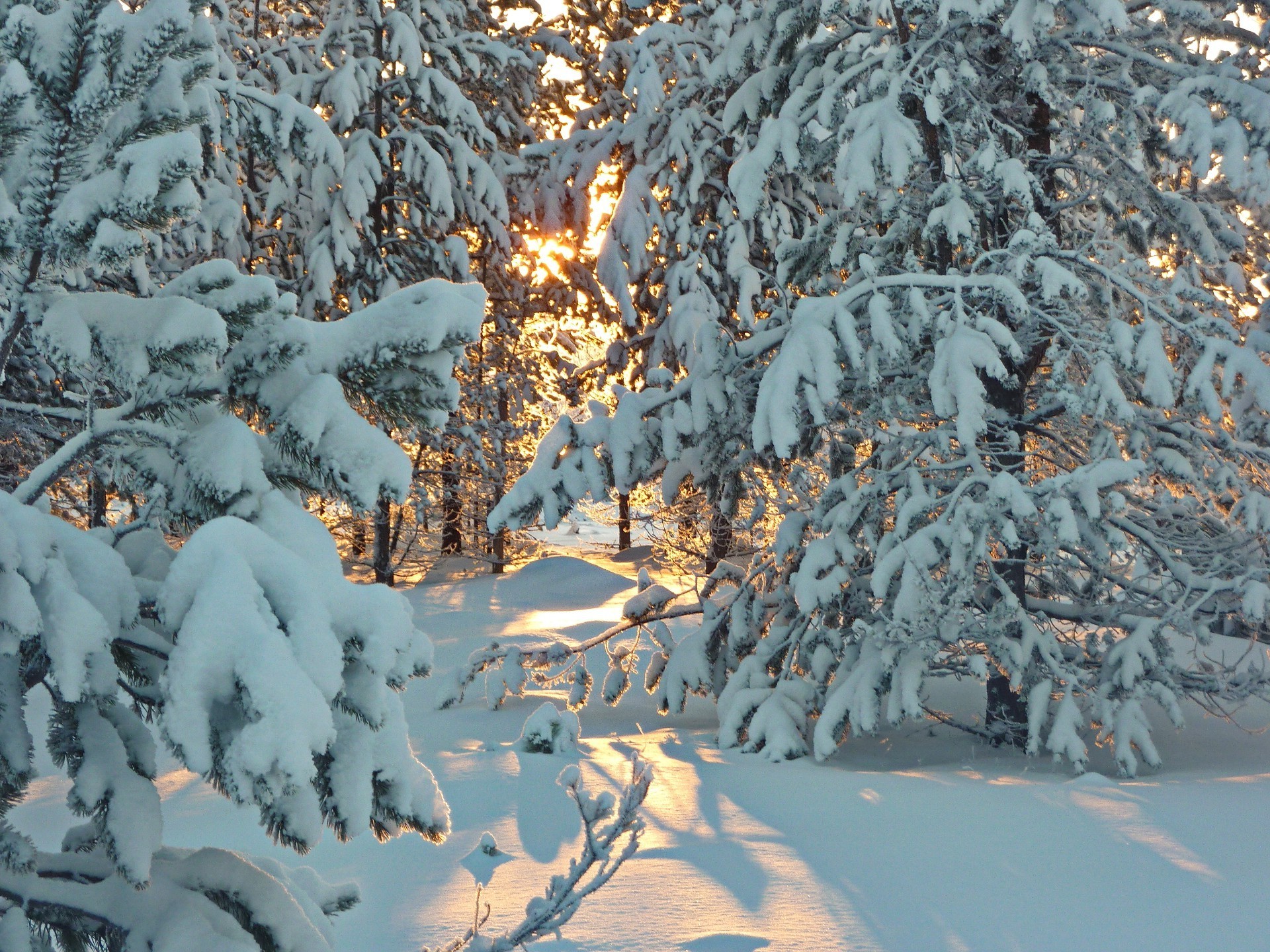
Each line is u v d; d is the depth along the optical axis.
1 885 1.86
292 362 2.09
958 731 10.62
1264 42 8.84
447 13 20.41
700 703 12.75
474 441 23.16
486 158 22.94
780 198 15.51
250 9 21.45
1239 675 9.52
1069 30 9.12
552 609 21.61
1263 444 9.42
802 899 5.03
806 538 11.02
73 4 1.75
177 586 1.65
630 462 10.23
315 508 12.48
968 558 8.48
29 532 1.67
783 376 8.53
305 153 9.69
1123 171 9.38
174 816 6.77
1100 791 7.09
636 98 17.34
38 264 1.90
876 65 9.62
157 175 1.77
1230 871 5.35
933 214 8.91
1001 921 4.73
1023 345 9.52
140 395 2.04
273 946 2.02
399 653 1.92
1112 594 10.13
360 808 1.85
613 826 2.60
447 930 4.61
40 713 7.86
